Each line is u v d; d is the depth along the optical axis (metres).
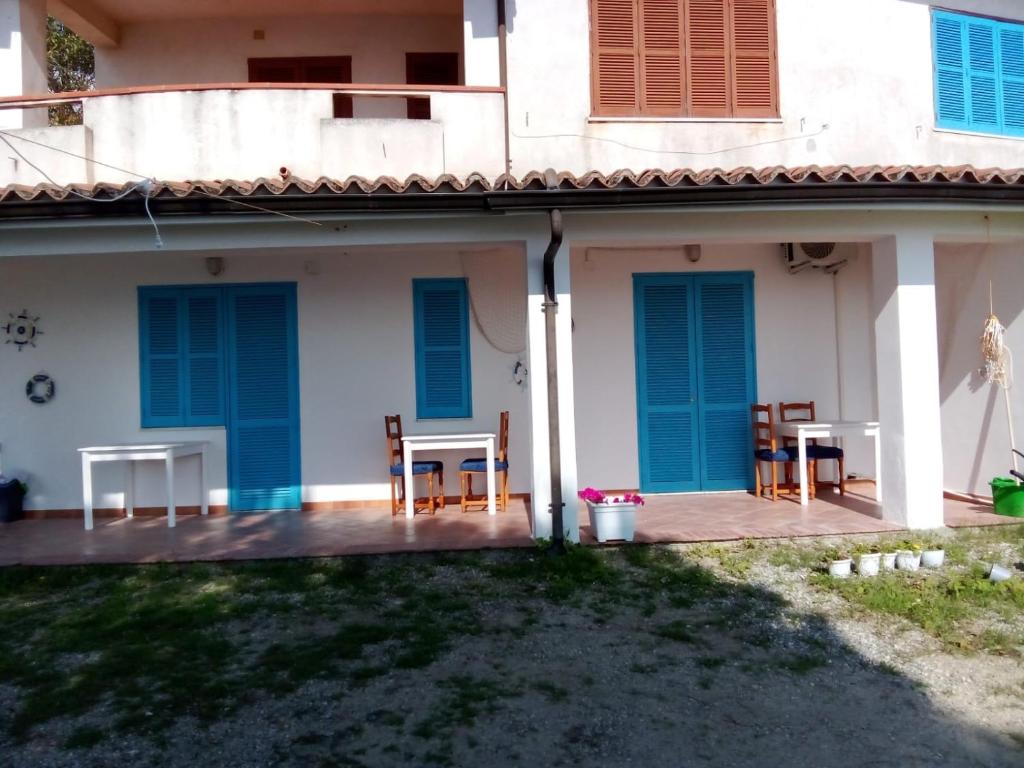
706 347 8.99
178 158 7.84
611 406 8.91
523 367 8.80
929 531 6.97
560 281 6.68
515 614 5.29
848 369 9.08
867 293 9.05
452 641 4.84
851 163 8.65
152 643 4.84
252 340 8.67
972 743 3.66
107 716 3.91
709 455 8.99
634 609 5.38
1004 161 9.07
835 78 8.67
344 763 3.48
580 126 8.30
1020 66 9.25
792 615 5.24
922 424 7.03
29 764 3.48
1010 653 4.63
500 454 8.40
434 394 8.80
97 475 8.55
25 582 6.08
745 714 3.95
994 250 7.99
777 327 9.06
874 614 5.23
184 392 8.64
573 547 6.53
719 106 8.52
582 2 8.38
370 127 7.88
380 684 4.25
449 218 6.53
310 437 8.70
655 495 8.88
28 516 8.48
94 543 7.14
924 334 7.02
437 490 8.80
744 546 6.67
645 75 8.45
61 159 7.73
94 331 8.60
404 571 6.19
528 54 8.32
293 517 8.23
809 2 8.67
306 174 7.87
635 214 6.68
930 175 6.35
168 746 3.62
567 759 3.52
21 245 6.49
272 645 4.79
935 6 8.89
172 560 6.48
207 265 8.63
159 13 10.09
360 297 8.73
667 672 4.43
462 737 3.70
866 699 4.11
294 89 7.85
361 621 5.18
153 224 6.23
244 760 3.51
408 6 10.20
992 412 8.10
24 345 8.56
